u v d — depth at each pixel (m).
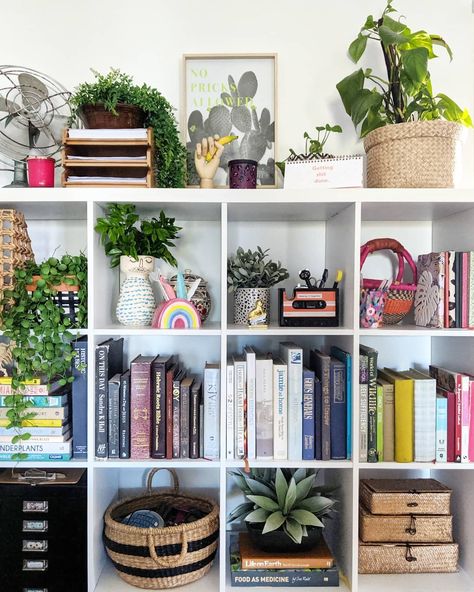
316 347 1.70
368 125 1.56
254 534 1.44
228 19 1.68
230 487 1.67
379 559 1.47
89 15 1.67
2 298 1.34
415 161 1.36
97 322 1.40
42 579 1.36
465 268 1.40
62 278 1.36
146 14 1.67
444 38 1.68
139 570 1.35
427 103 1.48
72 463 1.35
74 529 1.35
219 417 1.39
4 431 1.36
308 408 1.38
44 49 1.66
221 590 1.34
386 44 1.42
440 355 1.64
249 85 1.66
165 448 1.38
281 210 1.48
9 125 1.64
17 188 1.35
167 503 1.62
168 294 1.44
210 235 1.68
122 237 1.42
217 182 1.66
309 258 1.69
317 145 1.55
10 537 1.36
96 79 1.66
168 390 1.38
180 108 1.67
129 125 1.43
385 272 1.69
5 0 1.66
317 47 1.68
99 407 1.36
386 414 1.38
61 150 1.47
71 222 1.68
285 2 1.68
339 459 1.38
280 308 1.42
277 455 1.38
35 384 1.35
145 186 1.41
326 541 1.63
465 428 1.38
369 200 1.34
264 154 1.66
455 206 1.42
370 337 1.70
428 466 1.36
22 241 1.43
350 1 1.68
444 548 1.47
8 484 1.36
